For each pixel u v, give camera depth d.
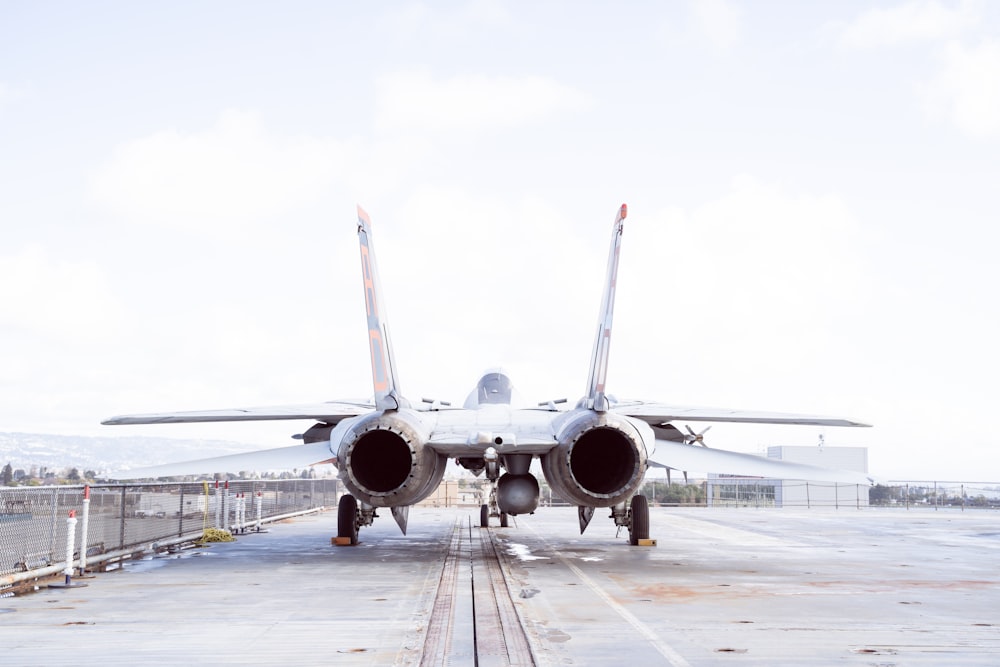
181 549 14.88
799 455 43.88
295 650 6.51
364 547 15.23
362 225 11.29
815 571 11.83
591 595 9.30
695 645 6.69
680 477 15.47
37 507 10.60
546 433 11.65
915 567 12.52
